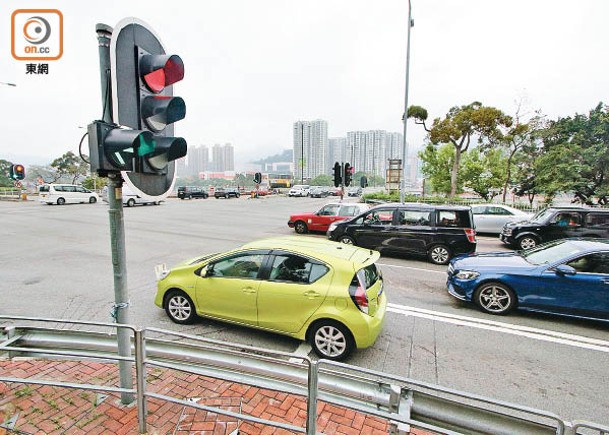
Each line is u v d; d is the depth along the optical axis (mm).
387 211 10078
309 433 2422
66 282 7211
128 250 10727
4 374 3604
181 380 3572
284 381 3152
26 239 12016
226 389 3449
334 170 16547
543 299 5512
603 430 1834
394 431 2518
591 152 19891
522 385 3809
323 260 4320
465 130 23438
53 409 3066
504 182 26453
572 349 4625
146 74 2412
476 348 4621
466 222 9266
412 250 9656
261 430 2918
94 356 2893
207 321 5234
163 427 2891
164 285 5188
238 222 17906
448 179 30031
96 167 2270
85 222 16297
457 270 6191
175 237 13148
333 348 4176
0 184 49062
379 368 4109
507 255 6645
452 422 2562
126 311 2850
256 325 4562
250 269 4648
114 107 2223
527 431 2354
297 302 4270
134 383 3508
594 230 10484
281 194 54312
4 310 5668
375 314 4273
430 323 5422
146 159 2326
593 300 5246
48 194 26109
